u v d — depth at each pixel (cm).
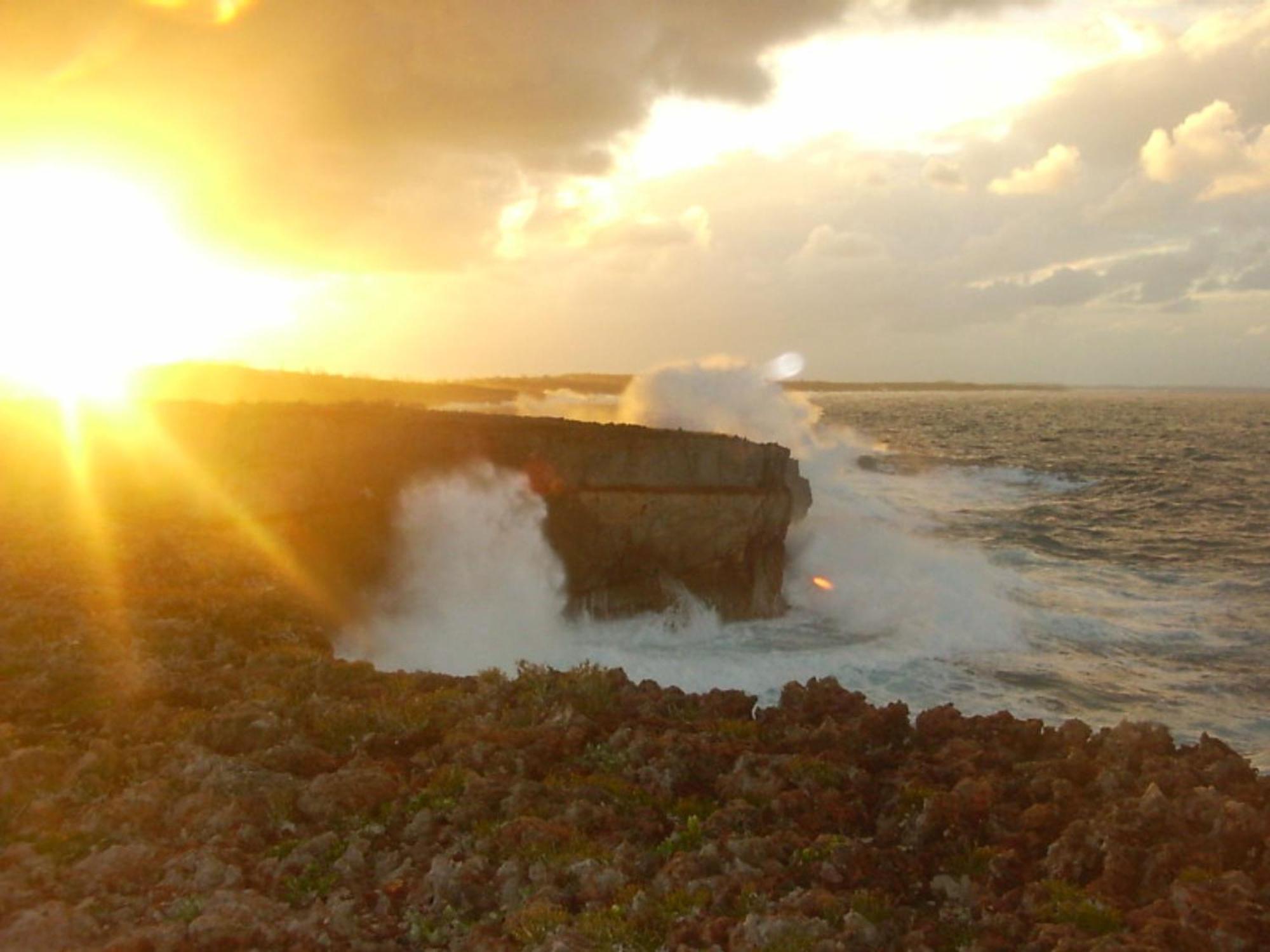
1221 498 5050
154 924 732
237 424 2242
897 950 707
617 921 734
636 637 2220
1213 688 1927
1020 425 13050
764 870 809
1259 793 957
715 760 1052
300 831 899
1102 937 689
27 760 971
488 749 1048
